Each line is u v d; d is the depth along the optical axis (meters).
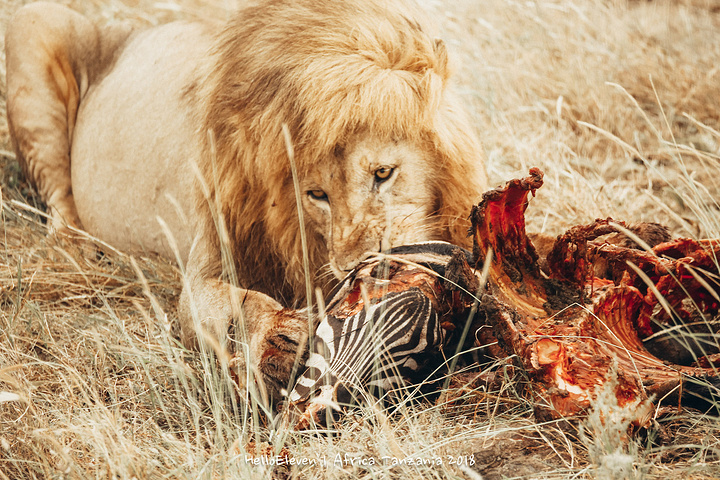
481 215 4.70
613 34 12.34
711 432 4.33
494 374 4.78
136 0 14.23
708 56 11.78
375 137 5.63
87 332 5.92
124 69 8.98
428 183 6.02
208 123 6.19
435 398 4.91
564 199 8.23
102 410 4.83
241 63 5.98
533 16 12.52
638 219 8.16
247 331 5.50
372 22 5.82
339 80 5.51
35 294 7.25
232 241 6.37
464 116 6.48
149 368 5.55
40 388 5.52
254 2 6.29
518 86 11.04
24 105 9.18
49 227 8.27
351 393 4.37
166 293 7.36
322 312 4.67
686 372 4.34
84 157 8.97
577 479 4.02
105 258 8.14
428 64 5.95
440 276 4.67
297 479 4.28
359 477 4.32
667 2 14.47
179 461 4.49
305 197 6.02
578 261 4.82
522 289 4.88
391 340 4.41
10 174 10.02
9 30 9.39
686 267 4.75
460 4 13.11
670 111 10.20
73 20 9.65
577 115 10.56
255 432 4.48
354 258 5.68
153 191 7.92
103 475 4.25
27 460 4.51
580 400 4.09
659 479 3.98
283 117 5.65
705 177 8.90
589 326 4.53
